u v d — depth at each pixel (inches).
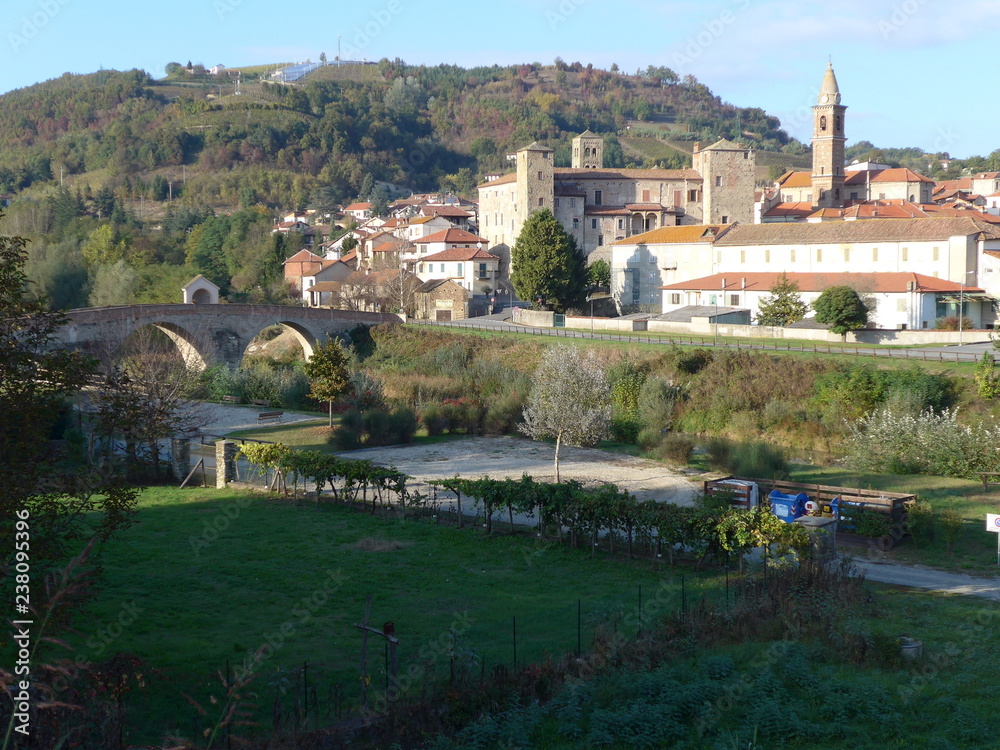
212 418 2437.3
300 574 1107.9
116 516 778.2
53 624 633.6
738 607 925.2
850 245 3858.3
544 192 5364.2
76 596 684.1
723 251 4328.3
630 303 4739.2
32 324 773.9
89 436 1603.1
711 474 1884.8
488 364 3161.9
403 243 5285.4
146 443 1758.1
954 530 1296.8
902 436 1966.0
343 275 5447.8
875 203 5305.1
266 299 5447.8
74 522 1218.0
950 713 668.7
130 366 2161.7
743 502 1488.7
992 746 609.6
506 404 2431.1
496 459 2052.2
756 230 4315.9
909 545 1349.7
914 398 2235.5
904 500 1374.3
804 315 3523.6
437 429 2399.1
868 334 3115.2
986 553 1299.2
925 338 3014.3
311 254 5703.7
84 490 765.9
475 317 4515.3
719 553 1150.3
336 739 626.2
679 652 820.0
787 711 664.4
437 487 1715.1
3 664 748.0
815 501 1461.6
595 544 1280.8
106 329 2979.8
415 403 2728.8
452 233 5305.1
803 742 626.2
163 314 3181.6
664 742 628.4
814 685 725.3
